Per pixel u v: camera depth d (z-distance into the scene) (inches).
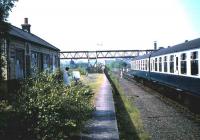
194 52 579.2
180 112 584.1
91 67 2652.6
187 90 629.9
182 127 456.1
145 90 1053.8
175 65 722.8
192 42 610.2
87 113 410.9
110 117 470.6
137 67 1476.4
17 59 764.6
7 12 426.6
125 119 496.7
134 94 920.3
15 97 380.5
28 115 321.1
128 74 1952.5
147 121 504.4
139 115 539.2
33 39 987.3
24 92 370.3
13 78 720.3
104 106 580.1
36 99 334.6
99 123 426.6
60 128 318.3
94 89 926.4
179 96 713.0
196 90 568.1
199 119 512.7
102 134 366.6
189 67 610.5
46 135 306.3
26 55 844.0
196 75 567.2
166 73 819.4
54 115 320.2
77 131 355.6
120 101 711.7
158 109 623.5
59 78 668.7
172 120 509.4
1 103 396.5
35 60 964.6
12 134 313.3
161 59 891.4
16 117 329.1
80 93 465.7
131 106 623.2
